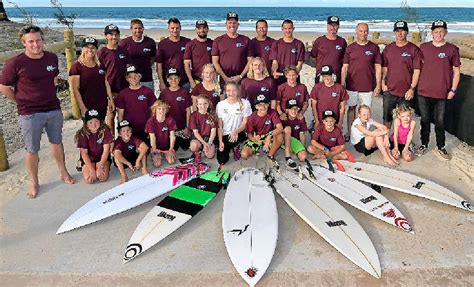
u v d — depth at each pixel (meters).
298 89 5.43
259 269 2.97
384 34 26.95
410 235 3.46
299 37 25.72
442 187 4.16
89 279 2.96
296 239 3.43
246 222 3.56
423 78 5.07
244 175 4.47
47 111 4.04
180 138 5.34
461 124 5.76
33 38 3.72
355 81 5.73
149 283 2.91
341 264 3.09
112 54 5.42
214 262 3.13
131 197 4.05
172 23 5.94
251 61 5.48
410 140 4.99
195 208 3.85
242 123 5.07
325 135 5.05
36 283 2.93
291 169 4.70
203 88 5.41
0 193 4.29
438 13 72.81
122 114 5.07
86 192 4.30
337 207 3.82
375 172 4.54
